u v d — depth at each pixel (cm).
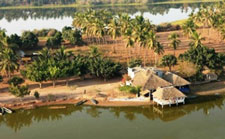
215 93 8519
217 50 12625
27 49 13888
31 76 8794
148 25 11925
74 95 8581
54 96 8500
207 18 13738
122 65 11038
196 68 9069
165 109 7719
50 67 8912
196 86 8981
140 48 13150
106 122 7231
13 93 8019
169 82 8400
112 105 8006
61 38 14212
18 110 7888
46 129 7044
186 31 12838
